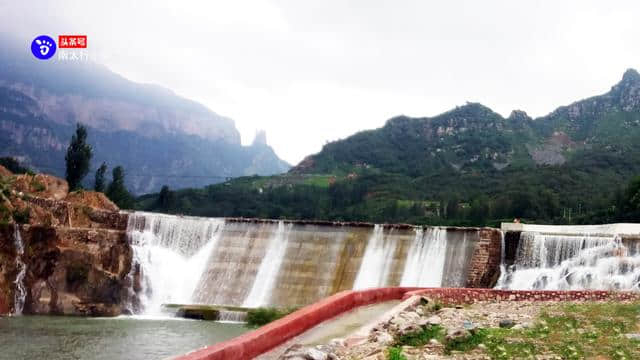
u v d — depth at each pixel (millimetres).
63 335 63812
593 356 27125
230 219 98188
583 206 177500
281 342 30094
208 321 76688
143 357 53531
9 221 83250
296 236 94062
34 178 99688
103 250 88938
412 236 88688
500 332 32812
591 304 47781
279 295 87250
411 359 26328
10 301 80188
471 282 80938
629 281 69938
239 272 91938
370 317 39812
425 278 84000
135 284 90062
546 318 39344
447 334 30562
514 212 180250
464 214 191375
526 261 79688
